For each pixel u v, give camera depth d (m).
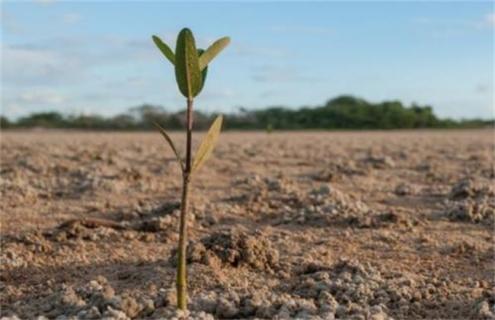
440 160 4.09
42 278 1.54
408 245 1.80
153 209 2.15
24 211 2.22
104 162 3.78
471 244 1.77
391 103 14.62
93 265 1.62
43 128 13.16
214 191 2.71
